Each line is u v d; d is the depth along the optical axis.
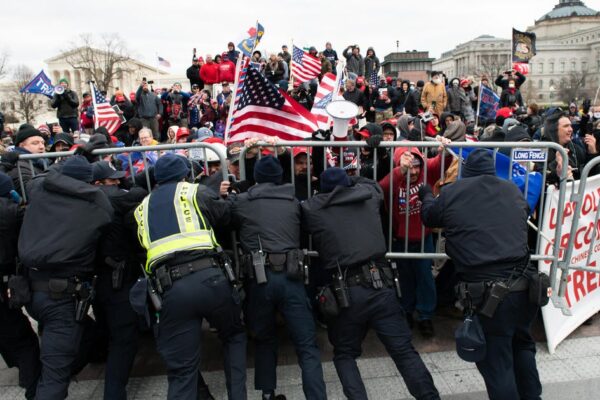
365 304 3.09
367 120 12.73
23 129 4.57
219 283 2.96
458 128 5.54
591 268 3.80
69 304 3.08
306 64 11.47
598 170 5.11
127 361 3.28
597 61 88.44
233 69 13.51
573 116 12.04
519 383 3.17
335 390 3.49
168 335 2.94
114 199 3.34
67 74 57.16
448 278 4.52
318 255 3.42
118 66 55.94
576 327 4.08
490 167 3.10
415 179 3.87
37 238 3.04
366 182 3.50
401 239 3.99
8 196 3.41
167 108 13.25
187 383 2.89
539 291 2.86
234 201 3.41
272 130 4.23
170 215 3.03
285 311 3.20
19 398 3.58
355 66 15.43
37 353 3.44
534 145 3.56
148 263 3.01
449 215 3.05
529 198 3.81
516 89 12.58
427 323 4.07
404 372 3.05
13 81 55.59
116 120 7.68
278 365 3.81
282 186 3.43
